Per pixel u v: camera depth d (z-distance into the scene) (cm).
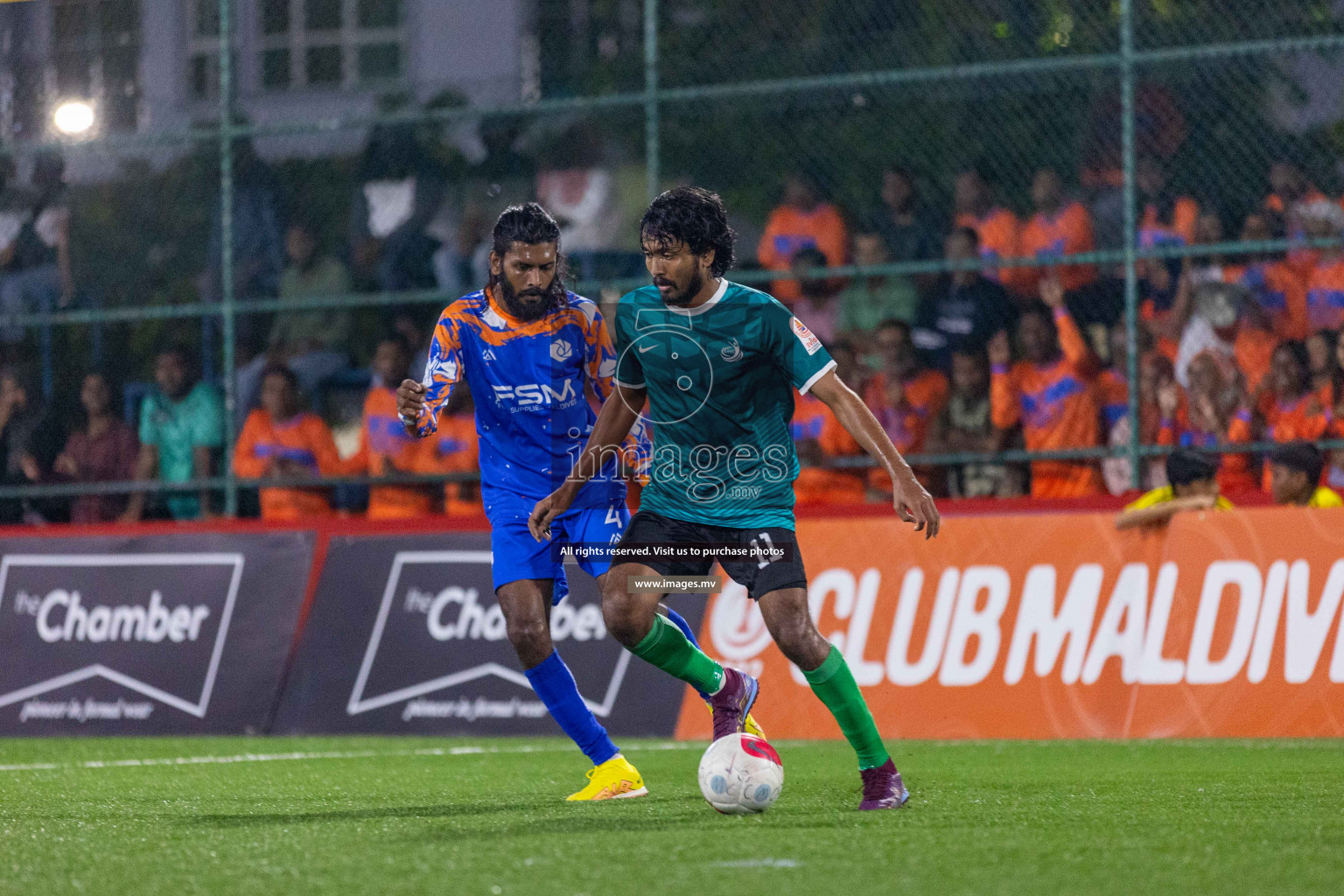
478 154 3634
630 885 1105
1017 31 3444
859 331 3331
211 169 3697
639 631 1520
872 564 2861
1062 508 3005
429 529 3253
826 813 1545
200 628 3212
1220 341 3092
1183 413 3100
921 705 2758
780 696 2820
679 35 3688
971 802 1652
